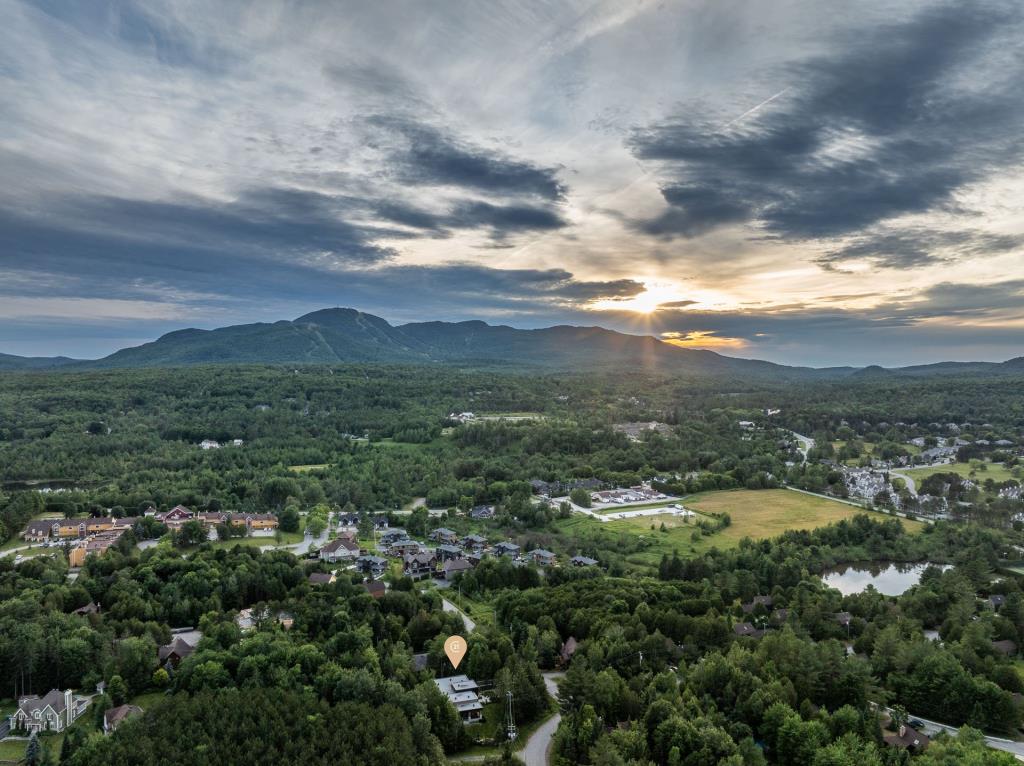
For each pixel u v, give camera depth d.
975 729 121.62
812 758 112.12
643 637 149.38
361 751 111.75
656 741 115.69
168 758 108.19
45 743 120.94
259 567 190.62
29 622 147.12
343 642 144.88
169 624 165.75
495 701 138.25
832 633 165.12
